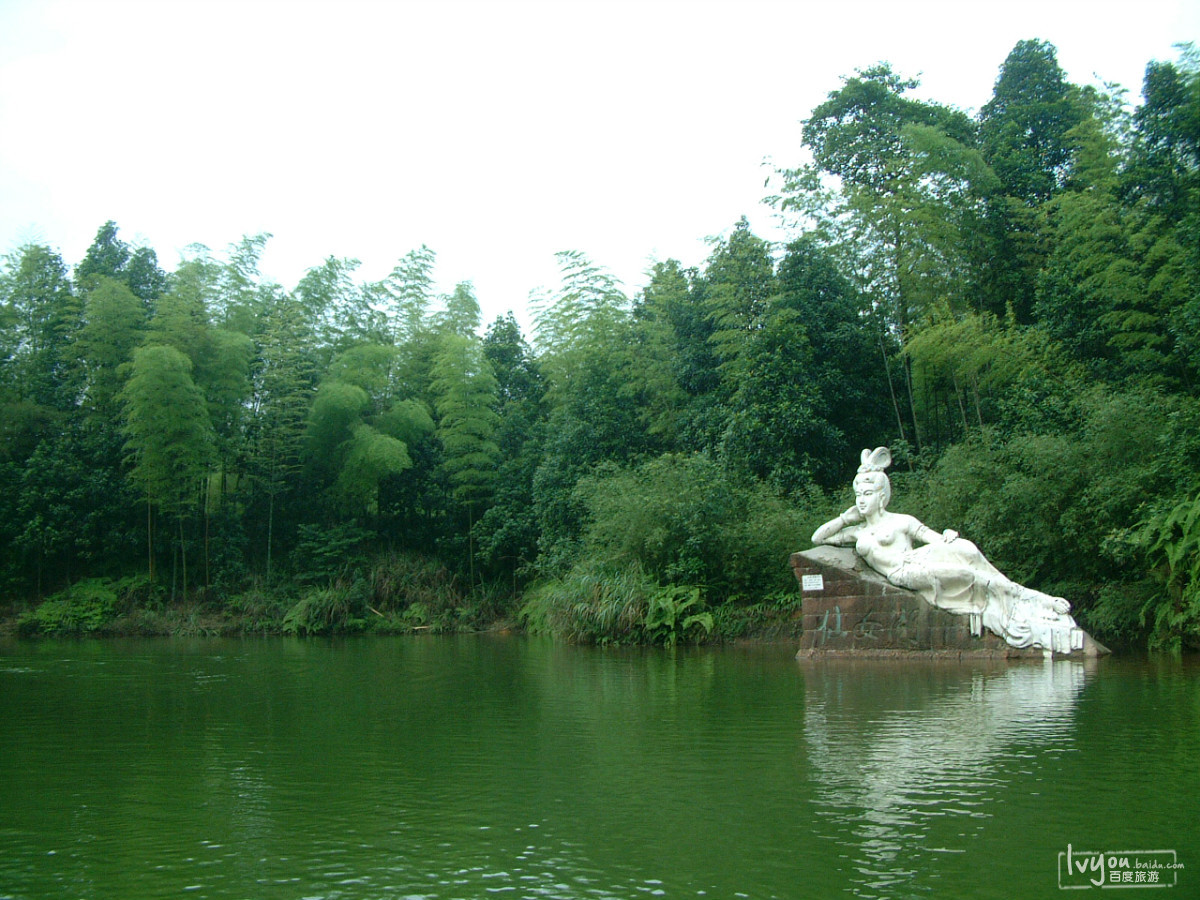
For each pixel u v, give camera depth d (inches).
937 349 824.9
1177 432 598.9
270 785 283.1
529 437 1259.2
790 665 574.2
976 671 511.5
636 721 381.1
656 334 1128.8
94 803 266.2
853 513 621.9
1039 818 230.1
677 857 208.1
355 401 1165.1
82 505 1149.7
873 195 986.7
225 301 1205.1
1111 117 833.5
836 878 193.2
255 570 1213.7
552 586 989.2
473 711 421.1
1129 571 639.8
